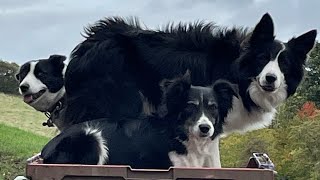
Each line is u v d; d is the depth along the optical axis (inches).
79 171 58.9
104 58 93.0
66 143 75.9
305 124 495.2
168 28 96.2
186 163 78.5
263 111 96.0
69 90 95.3
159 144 77.4
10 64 577.9
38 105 115.5
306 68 96.5
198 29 95.6
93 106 91.8
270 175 58.1
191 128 77.5
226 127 93.7
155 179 58.6
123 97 92.0
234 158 453.4
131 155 76.3
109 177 58.9
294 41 95.1
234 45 94.5
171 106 78.4
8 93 581.9
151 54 93.0
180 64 92.2
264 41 93.4
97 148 75.6
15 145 340.2
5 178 256.4
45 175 59.1
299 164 490.3
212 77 93.0
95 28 97.1
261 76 92.4
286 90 95.0
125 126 78.2
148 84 92.4
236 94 87.3
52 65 115.2
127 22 97.4
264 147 473.7
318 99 578.9
